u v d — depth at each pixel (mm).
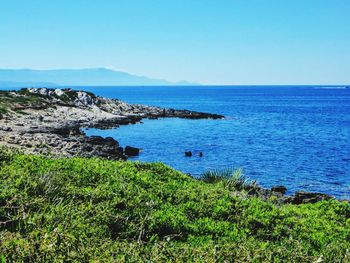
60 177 12508
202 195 14172
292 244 10953
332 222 14516
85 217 10141
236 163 40781
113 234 9961
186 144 52281
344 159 44406
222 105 161625
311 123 88125
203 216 12508
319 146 54250
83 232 8938
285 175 36031
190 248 8883
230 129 71375
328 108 146375
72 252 7309
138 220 10766
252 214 13203
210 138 58844
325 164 41500
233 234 11328
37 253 6855
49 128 51844
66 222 9078
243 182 24359
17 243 7129
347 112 124875
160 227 10719
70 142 38875
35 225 8500
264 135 64812
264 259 8781
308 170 38469
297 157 45250
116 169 14898
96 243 8562
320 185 32719
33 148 29062
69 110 73750
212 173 22969
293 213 14844
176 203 13094
